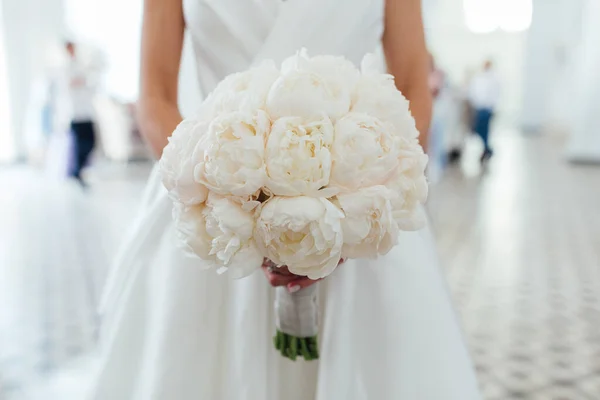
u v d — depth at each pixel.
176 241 1.15
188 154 0.84
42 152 9.84
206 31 1.14
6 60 10.75
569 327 3.22
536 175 9.62
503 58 18.83
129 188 8.03
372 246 0.85
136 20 12.32
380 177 0.82
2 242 5.06
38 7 10.91
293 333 1.09
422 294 1.13
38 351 2.81
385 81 0.90
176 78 1.18
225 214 0.81
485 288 3.87
